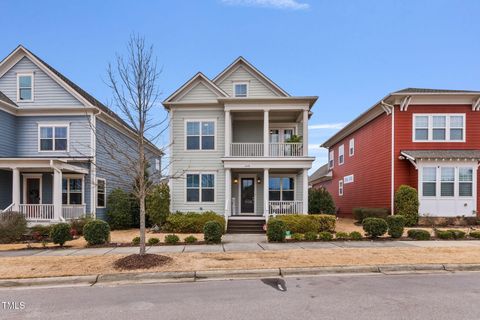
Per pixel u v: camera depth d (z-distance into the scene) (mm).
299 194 17344
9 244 10891
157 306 5027
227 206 15234
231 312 4719
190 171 16531
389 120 16859
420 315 4566
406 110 16531
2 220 11867
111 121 18141
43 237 12000
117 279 6688
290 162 15328
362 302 5137
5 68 16891
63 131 16672
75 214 15578
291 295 5527
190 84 16781
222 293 5680
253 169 16406
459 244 10148
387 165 16969
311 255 8406
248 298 5379
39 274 6824
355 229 15047
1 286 6379
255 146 16797
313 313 4656
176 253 8727
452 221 15352
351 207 22781
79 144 16484
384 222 11250
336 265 7398
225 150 15719
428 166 15609
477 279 6602
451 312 4684
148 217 17000
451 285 6129
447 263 7594
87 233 10359
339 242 10633
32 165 14461
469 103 16359
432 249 9227
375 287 6004
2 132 15656
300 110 15875
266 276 6945
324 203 17547
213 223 10711
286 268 7156
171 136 16578
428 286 6062
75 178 16625
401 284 6207
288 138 17500
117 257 8242
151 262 7426
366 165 19906
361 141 20812
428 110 16500
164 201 14992
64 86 16688
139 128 8383
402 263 7566
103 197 17391
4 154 15750
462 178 15586
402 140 16422
